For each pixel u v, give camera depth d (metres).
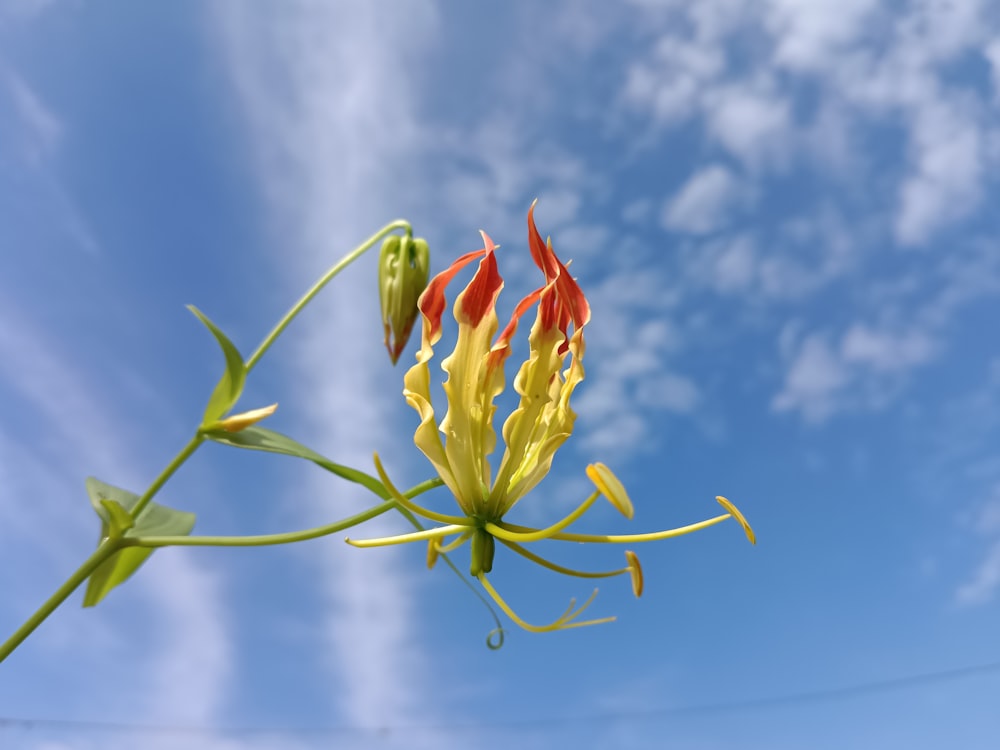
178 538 0.16
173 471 0.16
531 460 0.15
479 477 0.15
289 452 0.16
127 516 0.16
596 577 0.15
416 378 0.15
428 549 0.15
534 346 0.15
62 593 0.15
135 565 0.18
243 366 0.16
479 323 0.15
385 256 0.20
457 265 0.15
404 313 0.19
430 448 0.15
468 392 0.15
